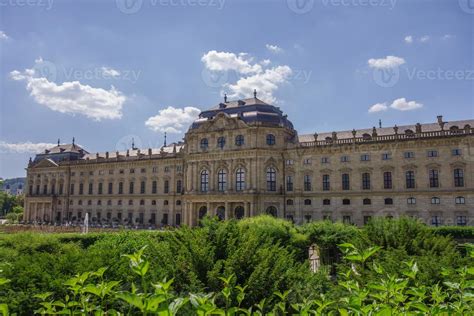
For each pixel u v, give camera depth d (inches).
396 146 3567.9
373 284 290.7
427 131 3516.2
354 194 3683.6
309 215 3858.3
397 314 251.8
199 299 224.1
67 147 6245.1
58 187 5915.4
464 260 701.9
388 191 3543.3
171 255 657.0
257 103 4301.2
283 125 4146.2
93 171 5605.3
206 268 614.5
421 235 978.1
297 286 609.6
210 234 704.4
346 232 1537.9
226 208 4045.3
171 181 4891.7
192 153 4375.0
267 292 575.8
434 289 310.8
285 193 3983.8
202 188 4323.3
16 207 7485.2
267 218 1705.2
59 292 577.0
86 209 5565.9
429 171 3417.8
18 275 599.5
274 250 716.0
